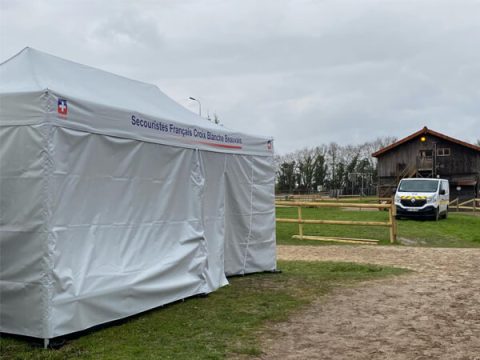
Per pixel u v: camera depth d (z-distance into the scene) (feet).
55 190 16.63
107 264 18.63
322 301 23.04
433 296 23.99
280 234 56.13
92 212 18.22
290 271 31.45
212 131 25.68
